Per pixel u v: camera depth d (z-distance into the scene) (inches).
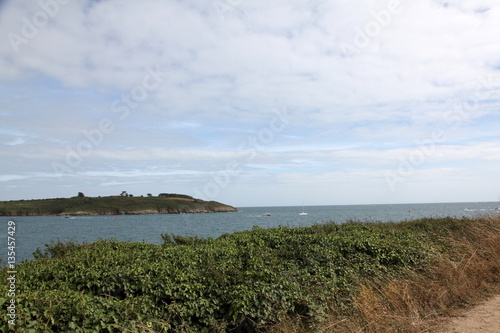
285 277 273.9
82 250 318.7
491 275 303.0
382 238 414.3
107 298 217.5
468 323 211.6
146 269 245.6
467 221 544.7
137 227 1601.9
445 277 286.5
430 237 459.2
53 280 229.1
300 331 225.0
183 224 1740.9
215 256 304.8
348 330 214.2
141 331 189.0
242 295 228.2
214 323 220.4
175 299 226.4
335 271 313.9
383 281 292.5
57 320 168.7
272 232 431.8
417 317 218.5
